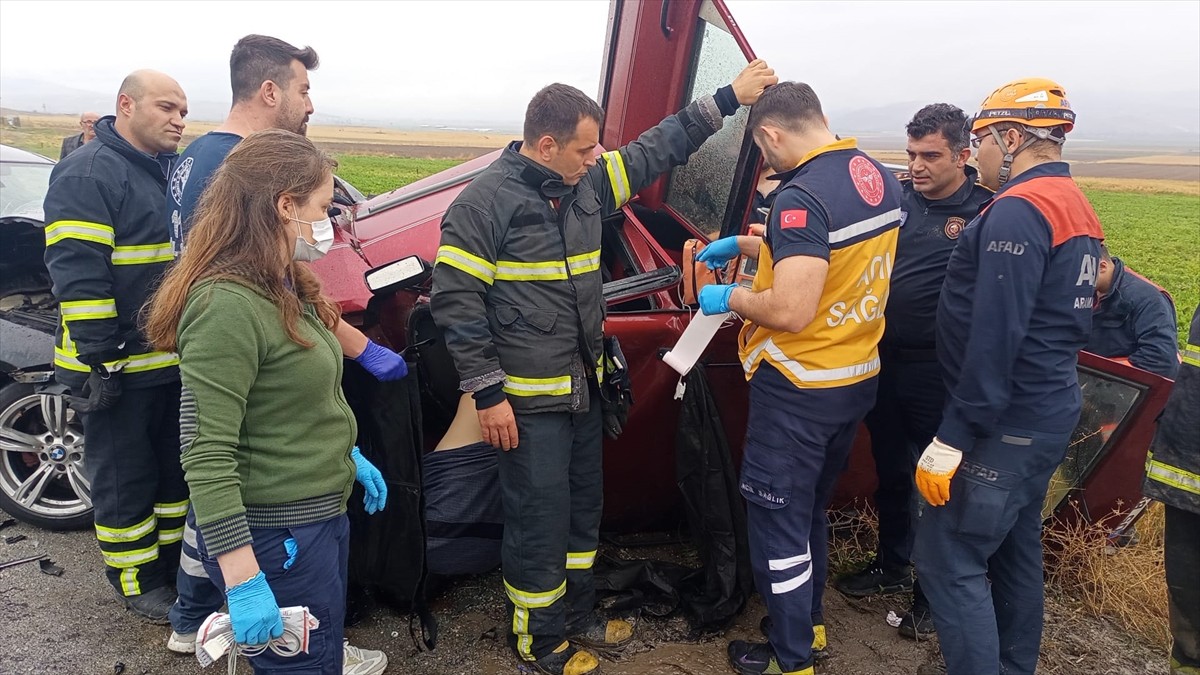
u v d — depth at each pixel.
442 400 2.66
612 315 2.88
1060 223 2.04
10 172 4.42
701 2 2.91
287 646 1.62
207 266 1.56
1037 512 2.37
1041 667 2.76
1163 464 2.31
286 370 1.60
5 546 3.26
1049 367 2.11
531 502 2.39
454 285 2.20
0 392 3.32
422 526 2.58
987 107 2.21
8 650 2.59
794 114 2.24
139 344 2.61
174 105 2.69
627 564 3.00
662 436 3.00
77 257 2.43
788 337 2.25
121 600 2.91
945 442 2.11
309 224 1.66
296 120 2.63
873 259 2.20
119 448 2.67
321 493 1.69
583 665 2.55
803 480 2.30
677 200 3.53
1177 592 2.39
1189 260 20.09
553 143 2.21
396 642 2.70
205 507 1.50
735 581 2.71
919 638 2.82
